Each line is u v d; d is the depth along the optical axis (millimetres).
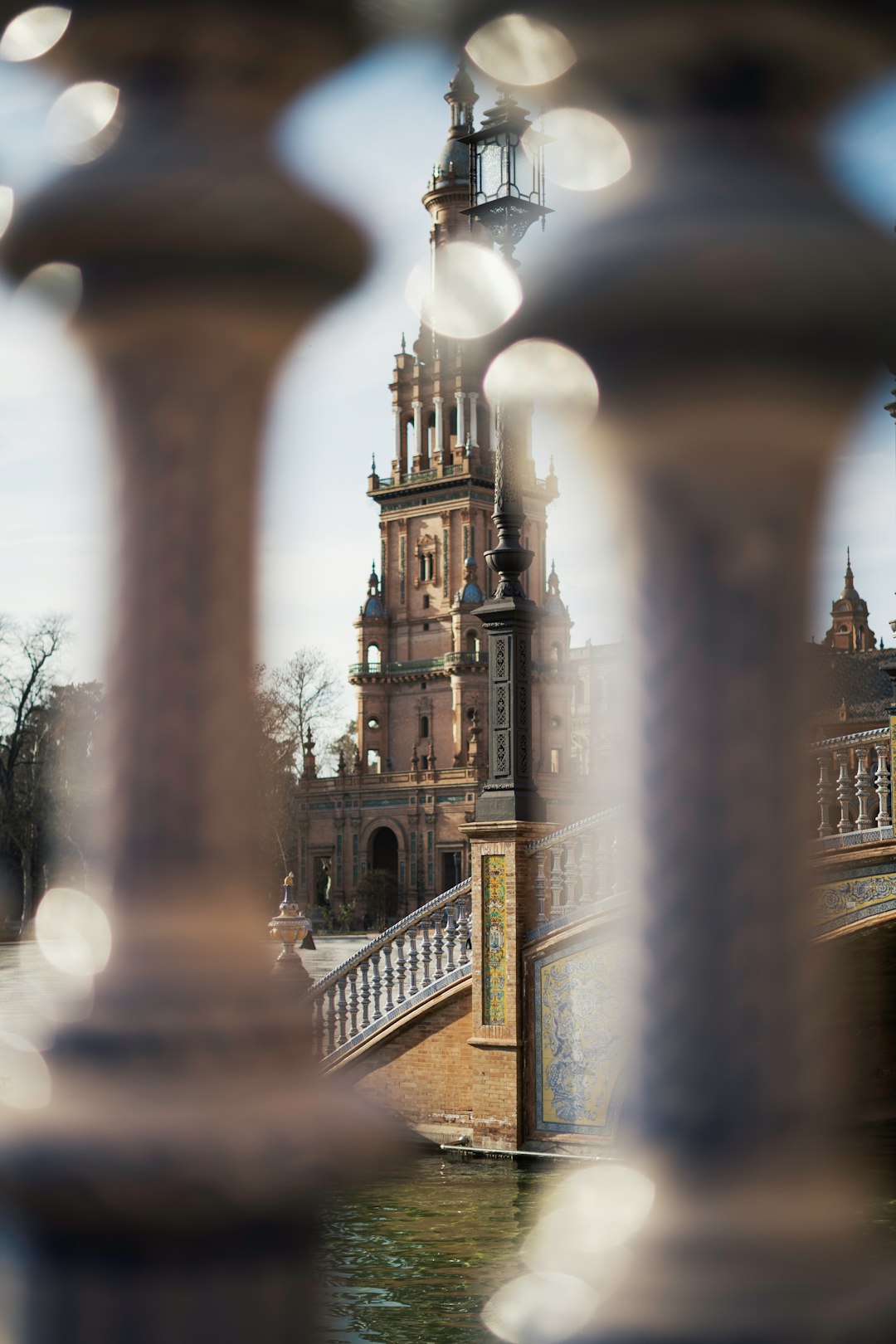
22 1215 1285
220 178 1389
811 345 1409
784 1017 1463
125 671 1452
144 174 1380
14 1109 1304
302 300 1428
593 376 1418
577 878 15156
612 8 1416
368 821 106875
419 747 114062
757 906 1464
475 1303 8695
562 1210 1472
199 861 1438
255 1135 1325
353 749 120938
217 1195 1306
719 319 1394
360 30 1444
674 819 1471
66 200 1389
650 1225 1436
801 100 1474
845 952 13211
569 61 1439
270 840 1479
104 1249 1292
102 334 1422
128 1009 1368
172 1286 1294
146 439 1434
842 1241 1424
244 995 1407
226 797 1450
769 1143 1453
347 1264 9844
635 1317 1402
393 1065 16266
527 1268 1443
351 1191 1341
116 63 1443
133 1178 1297
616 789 1493
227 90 1438
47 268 1413
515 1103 15008
